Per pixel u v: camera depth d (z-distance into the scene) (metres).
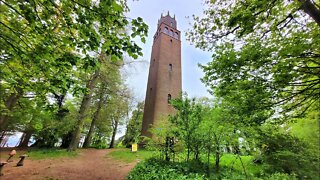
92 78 16.55
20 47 3.38
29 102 6.44
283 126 5.87
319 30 4.11
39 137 19.78
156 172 6.72
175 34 29.72
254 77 4.30
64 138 20.88
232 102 5.12
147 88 26.62
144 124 23.38
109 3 2.83
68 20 3.15
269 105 4.51
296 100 4.99
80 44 3.44
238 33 4.66
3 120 9.80
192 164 7.42
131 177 6.93
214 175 6.39
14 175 7.49
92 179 7.69
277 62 3.95
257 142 6.05
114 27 3.21
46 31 3.24
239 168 7.70
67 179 7.46
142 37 3.25
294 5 4.19
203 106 7.98
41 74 4.24
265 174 5.32
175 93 24.28
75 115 15.84
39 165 9.99
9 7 3.03
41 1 2.96
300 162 3.81
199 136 7.51
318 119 4.28
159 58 25.44
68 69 4.00
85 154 16.03
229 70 4.48
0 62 3.81
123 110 25.53
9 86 4.77
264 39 4.64
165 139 9.95
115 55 3.44
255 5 3.85
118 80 18.64
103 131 29.62
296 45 3.77
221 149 7.87
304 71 3.95
